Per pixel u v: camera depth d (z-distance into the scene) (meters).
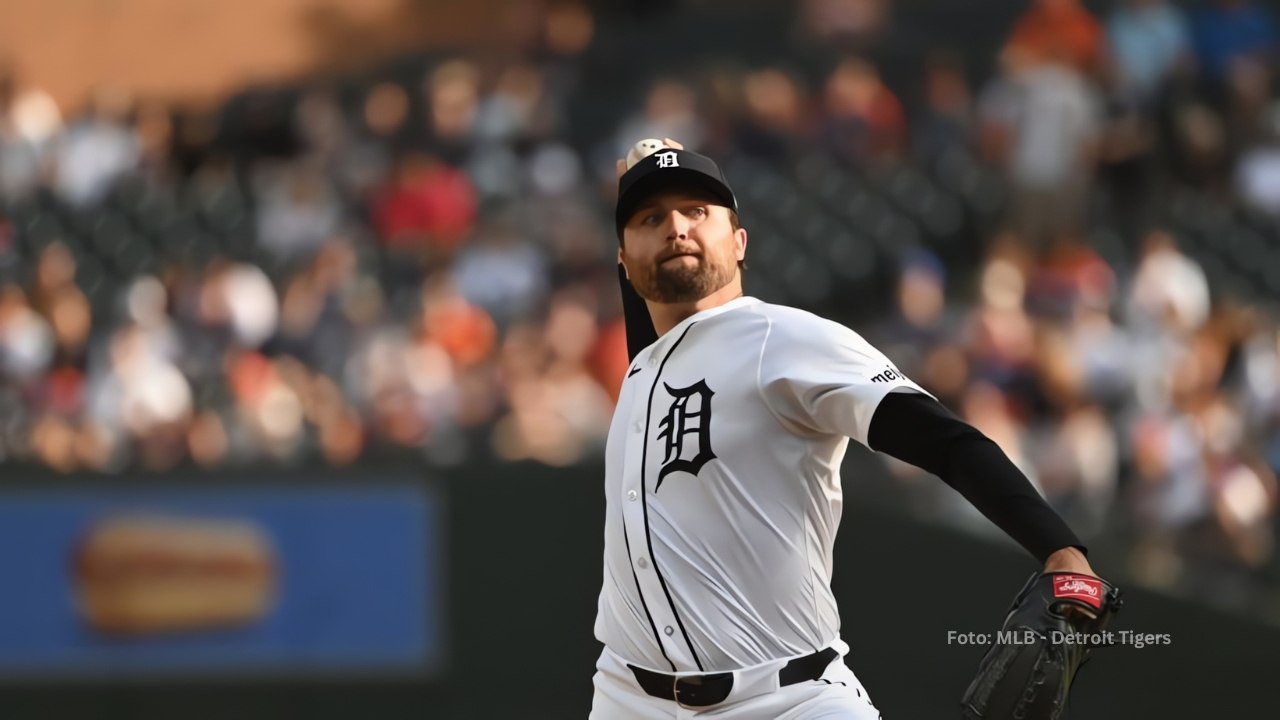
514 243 41.12
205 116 55.28
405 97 52.75
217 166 51.41
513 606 28.66
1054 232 42.06
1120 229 44.09
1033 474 32.34
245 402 33.75
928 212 44.91
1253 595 28.66
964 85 53.78
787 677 11.34
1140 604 27.86
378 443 32.88
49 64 64.56
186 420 32.94
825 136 47.50
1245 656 27.64
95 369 35.34
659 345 11.98
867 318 43.22
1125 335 36.31
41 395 36.25
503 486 28.86
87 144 50.16
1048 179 42.25
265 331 37.88
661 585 11.49
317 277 38.47
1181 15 49.97
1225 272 42.78
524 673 28.55
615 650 12.05
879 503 27.89
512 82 51.22
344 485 29.02
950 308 40.81
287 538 29.05
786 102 48.59
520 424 32.31
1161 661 27.75
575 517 28.73
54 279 38.44
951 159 46.59
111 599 29.22
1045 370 33.91
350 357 35.59
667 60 58.69
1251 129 46.56
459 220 44.16
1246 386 33.81
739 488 11.32
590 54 58.69
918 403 10.66
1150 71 46.84
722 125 48.44
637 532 11.62
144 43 65.25
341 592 28.92
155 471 29.27
